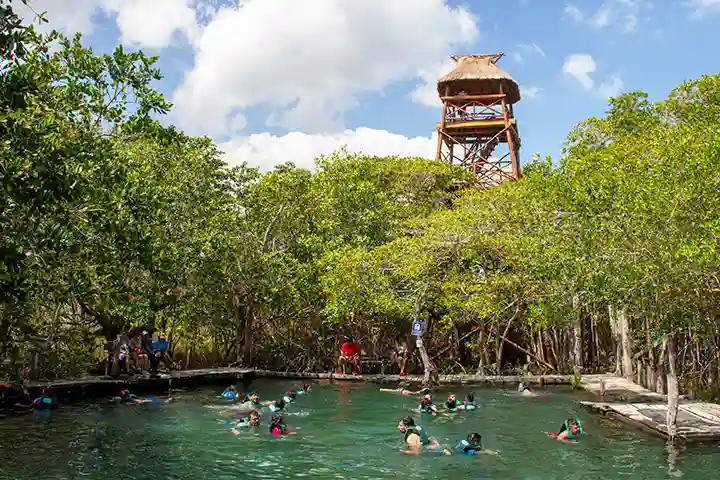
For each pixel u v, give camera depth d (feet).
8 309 48.03
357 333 130.11
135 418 69.46
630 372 99.09
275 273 114.93
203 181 106.11
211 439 59.26
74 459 51.03
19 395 75.10
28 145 31.81
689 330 77.20
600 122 108.78
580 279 66.28
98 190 41.55
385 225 131.85
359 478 46.70
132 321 88.17
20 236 39.40
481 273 110.01
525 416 72.18
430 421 69.51
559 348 119.24
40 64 47.29
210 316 115.75
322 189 135.85
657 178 56.44
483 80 217.15
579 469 48.44
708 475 45.98
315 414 74.33
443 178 156.56
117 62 50.24
